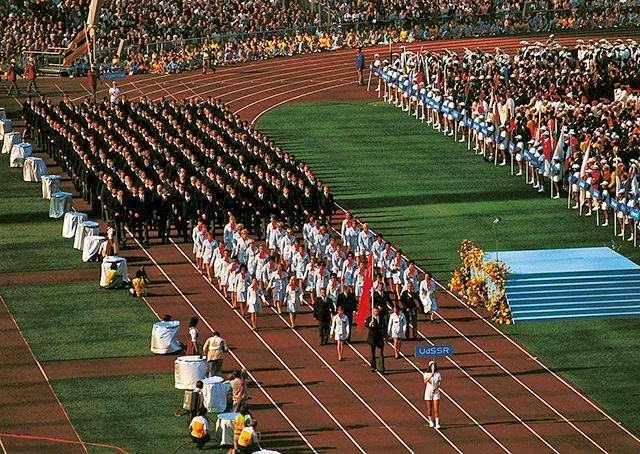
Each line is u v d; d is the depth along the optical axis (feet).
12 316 544.62
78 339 520.83
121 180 639.76
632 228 644.69
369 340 490.90
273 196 643.04
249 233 646.33
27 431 443.73
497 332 534.37
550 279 563.89
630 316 550.77
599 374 494.59
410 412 460.96
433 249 622.54
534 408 465.47
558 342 524.52
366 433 444.14
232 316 546.26
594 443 439.22
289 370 494.59
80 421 450.71
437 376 449.89
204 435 429.79
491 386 483.10
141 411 458.09
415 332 524.93
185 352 508.94
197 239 593.83
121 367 494.59
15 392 473.26
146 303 558.97
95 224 623.36
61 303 558.15
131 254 619.26
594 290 561.02
